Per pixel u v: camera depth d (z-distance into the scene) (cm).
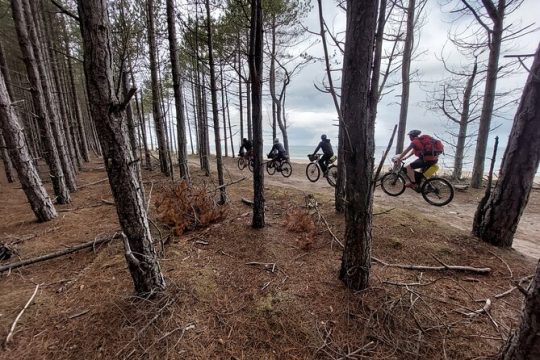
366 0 220
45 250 395
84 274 328
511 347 177
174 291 286
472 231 423
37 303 275
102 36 203
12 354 215
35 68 603
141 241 260
